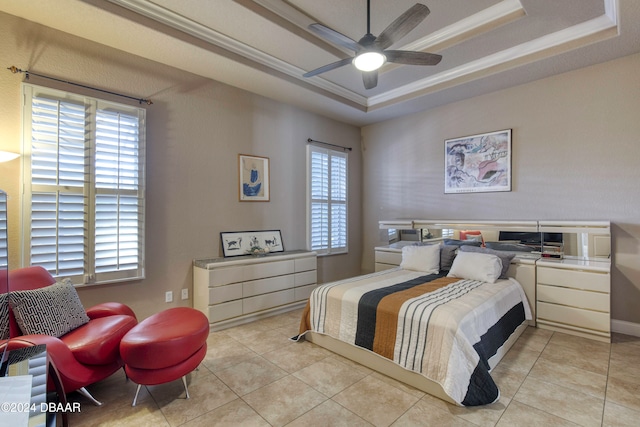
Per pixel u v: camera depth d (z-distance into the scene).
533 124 3.78
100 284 2.91
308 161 4.82
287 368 2.55
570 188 3.54
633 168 3.16
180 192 3.49
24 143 2.55
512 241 3.82
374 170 5.56
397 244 4.93
